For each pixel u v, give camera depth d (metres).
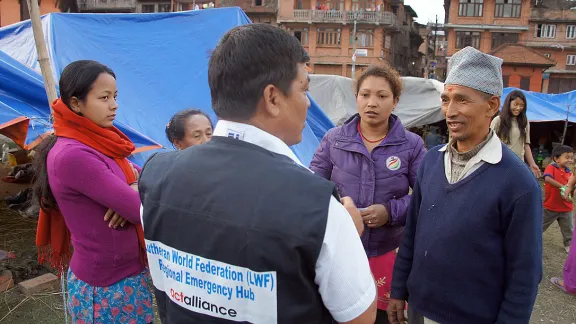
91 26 5.47
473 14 40.03
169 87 5.41
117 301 1.91
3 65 3.88
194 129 2.74
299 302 1.01
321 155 2.59
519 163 1.66
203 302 1.07
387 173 2.38
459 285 1.73
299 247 0.97
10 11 19.38
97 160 1.82
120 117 4.82
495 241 1.67
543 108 13.11
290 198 0.99
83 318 1.92
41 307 3.44
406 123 10.46
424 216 1.85
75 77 1.84
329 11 40.09
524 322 1.62
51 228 2.12
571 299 4.10
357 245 1.06
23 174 7.00
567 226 5.23
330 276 1.01
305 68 1.15
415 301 1.88
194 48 5.80
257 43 1.07
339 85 11.07
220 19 6.10
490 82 1.66
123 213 1.80
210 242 1.03
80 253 1.89
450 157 1.83
